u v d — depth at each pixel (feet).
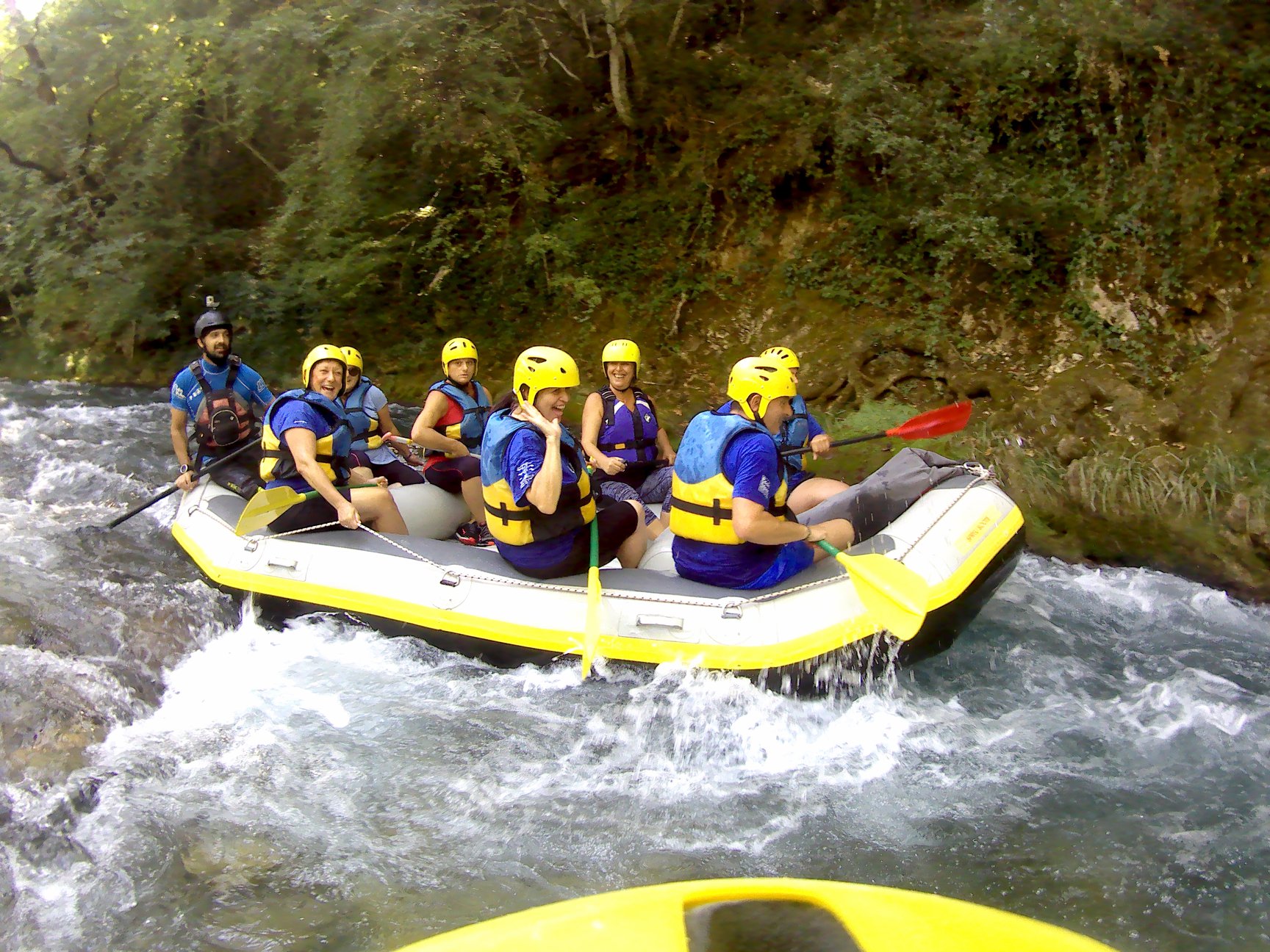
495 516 14.42
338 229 35.29
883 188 30.27
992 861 10.96
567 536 14.39
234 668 14.88
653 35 36.76
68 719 13.06
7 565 17.62
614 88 34.47
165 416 31.35
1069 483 22.20
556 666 14.26
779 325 29.96
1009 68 29.32
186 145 37.96
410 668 14.75
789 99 32.53
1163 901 10.30
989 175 28.40
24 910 10.13
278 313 36.60
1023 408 24.49
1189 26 28.19
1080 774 12.53
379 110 32.89
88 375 38.42
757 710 13.47
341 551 15.72
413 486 18.61
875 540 14.64
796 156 31.35
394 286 36.32
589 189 35.04
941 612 14.15
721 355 30.25
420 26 31.17
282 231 35.06
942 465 15.87
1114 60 28.32
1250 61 26.84
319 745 13.06
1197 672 15.26
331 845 11.15
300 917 10.02
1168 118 27.32
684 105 34.60
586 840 11.32
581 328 32.50
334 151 32.53
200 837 11.23
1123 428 23.50
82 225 38.93
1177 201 26.53
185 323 38.52
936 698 14.40
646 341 31.53
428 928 9.89
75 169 39.37
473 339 34.09
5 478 24.31
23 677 13.67
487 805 11.94
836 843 11.30
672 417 28.27
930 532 14.80
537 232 33.32
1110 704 14.33
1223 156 26.43
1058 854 11.07
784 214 31.89
